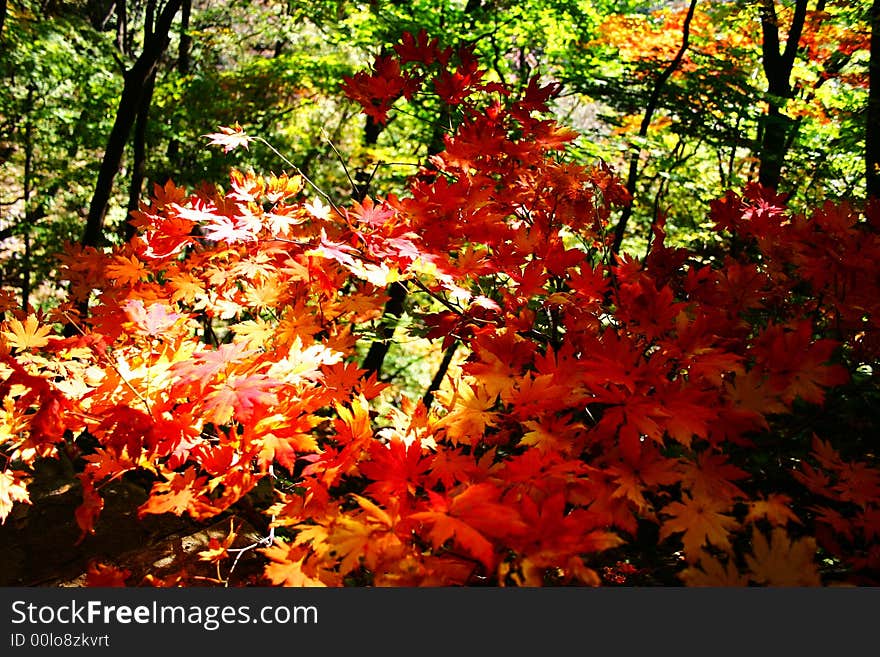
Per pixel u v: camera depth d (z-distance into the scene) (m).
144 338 1.91
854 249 1.83
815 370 1.35
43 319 2.03
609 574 1.70
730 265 1.99
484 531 1.11
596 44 6.99
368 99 2.52
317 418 1.59
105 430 1.52
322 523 1.46
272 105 9.14
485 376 1.54
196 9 12.02
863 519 1.43
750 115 6.02
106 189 5.13
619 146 6.06
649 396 1.41
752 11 6.78
